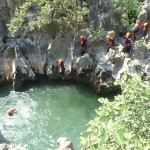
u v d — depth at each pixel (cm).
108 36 2130
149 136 688
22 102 1978
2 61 2191
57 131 1717
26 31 2223
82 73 2131
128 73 1986
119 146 646
